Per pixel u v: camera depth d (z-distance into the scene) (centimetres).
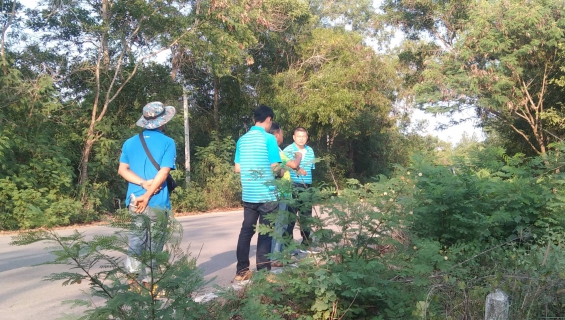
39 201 1284
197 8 1692
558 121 2011
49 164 1407
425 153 623
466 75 2064
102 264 267
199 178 2078
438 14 2620
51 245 252
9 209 1260
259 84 2544
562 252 431
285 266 410
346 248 419
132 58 1722
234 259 764
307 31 2803
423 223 523
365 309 420
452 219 521
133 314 261
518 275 394
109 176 1664
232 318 368
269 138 571
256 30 2061
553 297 377
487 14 2034
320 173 2703
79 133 1631
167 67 1975
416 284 393
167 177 505
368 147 3731
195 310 280
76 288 595
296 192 430
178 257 280
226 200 2036
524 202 564
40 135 1442
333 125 2672
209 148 2128
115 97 1722
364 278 399
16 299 551
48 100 1484
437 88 2189
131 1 1627
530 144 2220
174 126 1933
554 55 2034
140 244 264
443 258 405
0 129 1315
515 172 644
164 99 1925
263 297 406
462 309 376
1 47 1444
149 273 261
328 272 402
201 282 287
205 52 1755
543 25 1944
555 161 669
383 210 437
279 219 425
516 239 544
